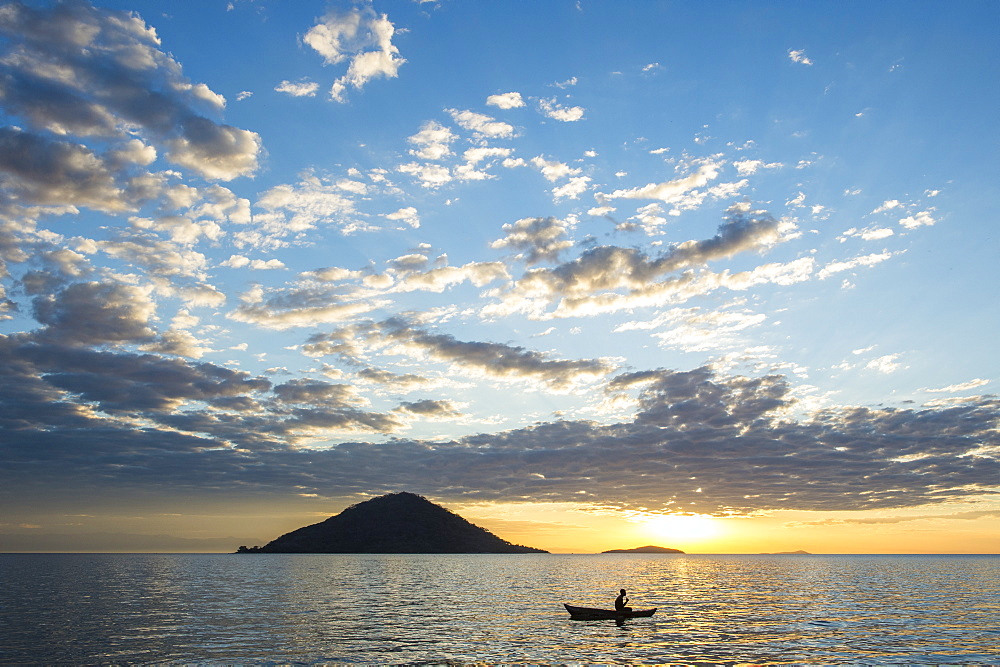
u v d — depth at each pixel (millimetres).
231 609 77688
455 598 94062
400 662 44469
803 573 187250
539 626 62031
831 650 49031
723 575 172625
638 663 44219
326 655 46812
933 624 64250
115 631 58812
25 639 54281
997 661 45312
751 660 45312
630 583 132375
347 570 182750
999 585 128250
